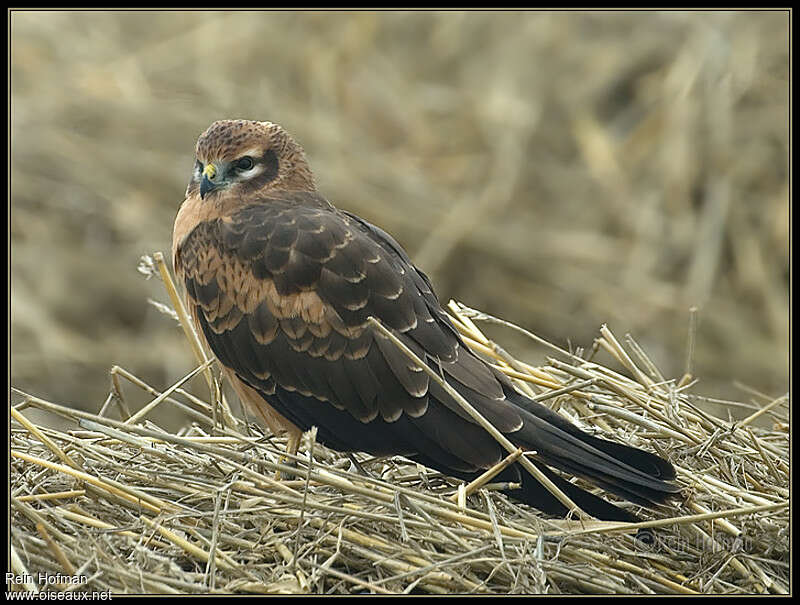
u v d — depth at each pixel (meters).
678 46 15.81
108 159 14.72
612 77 15.75
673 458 7.71
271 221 8.09
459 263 14.28
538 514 7.35
